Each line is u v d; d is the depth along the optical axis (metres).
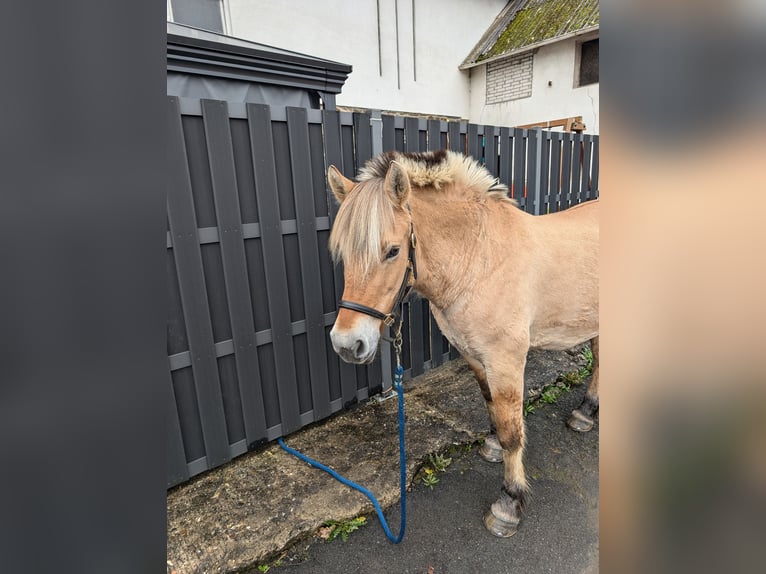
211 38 2.58
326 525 1.78
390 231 1.41
